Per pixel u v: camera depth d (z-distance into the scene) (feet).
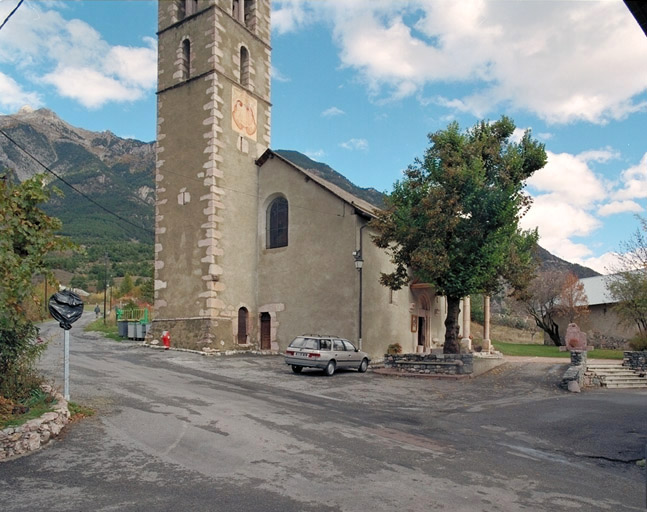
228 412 40.70
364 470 27.76
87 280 281.33
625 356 75.10
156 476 25.98
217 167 93.30
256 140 102.47
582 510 23.17
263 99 105.81
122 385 50.85
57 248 36.35
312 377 66.74
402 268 76.95
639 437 38.32
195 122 96.07
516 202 71.41
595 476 28.94
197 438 32.81
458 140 73.15
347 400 51.75
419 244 70.79
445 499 23.77
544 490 25.79
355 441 34.06
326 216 90.94
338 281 88.17
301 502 22.88
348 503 22.89
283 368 74.18
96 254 310.45
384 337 93.71
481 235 69.56
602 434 39.19
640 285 108.27
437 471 28.19
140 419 36.99
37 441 30.17
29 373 37.63
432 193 69.97
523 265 73.46
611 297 133.90
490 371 75.92
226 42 98.32
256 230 99.40
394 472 27.63
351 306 86.28
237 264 94.58
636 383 68.18
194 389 51.47
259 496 23.50
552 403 51.96
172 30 102.12
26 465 27.27
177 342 91.30
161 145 100.12
